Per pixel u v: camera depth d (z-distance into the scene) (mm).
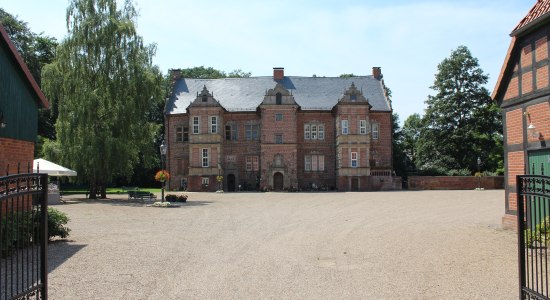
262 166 58938
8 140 15172
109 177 38062
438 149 65812
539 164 15289
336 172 60344
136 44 38594
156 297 8953
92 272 11023
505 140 17453
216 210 27688
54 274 10820
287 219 22266
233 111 61062
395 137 86875
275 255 13062
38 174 7758
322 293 9172
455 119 65625
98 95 36781
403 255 12898
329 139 61875
